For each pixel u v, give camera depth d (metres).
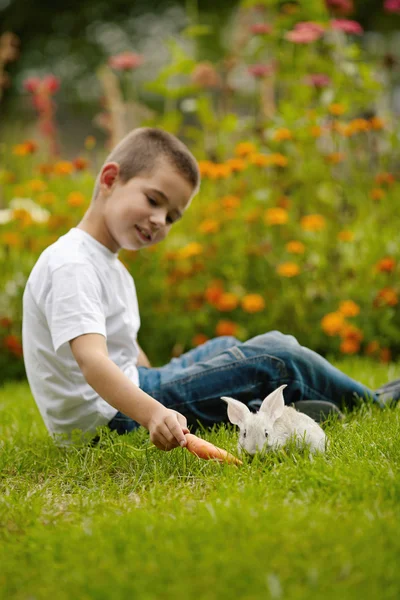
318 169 7.82
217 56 19.61
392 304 7.05
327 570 2.29
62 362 4.00
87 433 4.01
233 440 3.78
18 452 3.93
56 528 2.79
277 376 4.17
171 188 4.20
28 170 9.09
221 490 3.04
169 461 3.54
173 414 3.40
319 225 6.86
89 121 21.34
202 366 4.19
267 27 8.77
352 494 2.90
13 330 7.71
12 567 2.46
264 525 2.61
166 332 7.53
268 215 7.06
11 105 20.45
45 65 22.83
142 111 9.16
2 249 7.79
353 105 8.45
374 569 2.27
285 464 3.30
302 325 7.29
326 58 8.67
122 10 22.80
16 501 3.11
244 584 2.22
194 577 2.29
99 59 22.66
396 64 9.05
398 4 8.50
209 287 7.45
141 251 7.77
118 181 4.23
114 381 3.54
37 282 4.04
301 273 7.34
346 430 3.85
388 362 6.97
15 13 22.17
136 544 2.53
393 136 7.80
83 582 2.30
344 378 4.32
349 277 7.48
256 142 8.05
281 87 9.35
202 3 21.38
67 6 22.48
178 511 2.85
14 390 6.64
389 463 3.25
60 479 3.46
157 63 22.12
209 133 8.88
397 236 7.55
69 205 7.84
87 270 3.94
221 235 7.64
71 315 3.76
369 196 7.84
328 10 8.56
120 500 3.12
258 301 6.93
